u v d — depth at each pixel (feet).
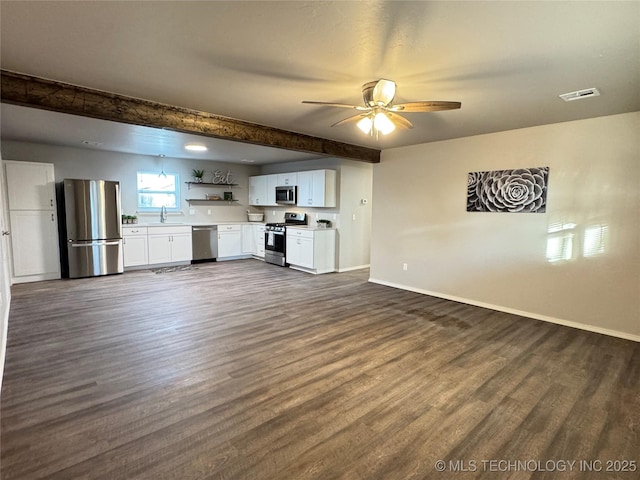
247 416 7.16
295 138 14.60
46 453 5.98
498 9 5.49
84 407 7.35
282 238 23.61
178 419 7.02
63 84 9.04
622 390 8.31
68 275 19.76
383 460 6.00
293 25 6.10
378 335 11.60
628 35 6.24
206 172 25.98
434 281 16.80
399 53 7.13
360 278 20.47
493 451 6.26
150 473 5.61
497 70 7.88
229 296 16.14
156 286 17.84
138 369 9.04
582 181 12.25
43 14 5.75
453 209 15.92
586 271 12.31
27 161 18.22
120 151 21.15
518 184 13.76
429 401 7.80
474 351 10.43
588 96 9.57
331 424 6.95
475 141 14.99
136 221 22.66
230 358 9.76
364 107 8.79
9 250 17.16
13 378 8.50
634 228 11.29
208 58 7.50
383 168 18.75
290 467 5.80
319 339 11.19
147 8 5.59
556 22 5.85
